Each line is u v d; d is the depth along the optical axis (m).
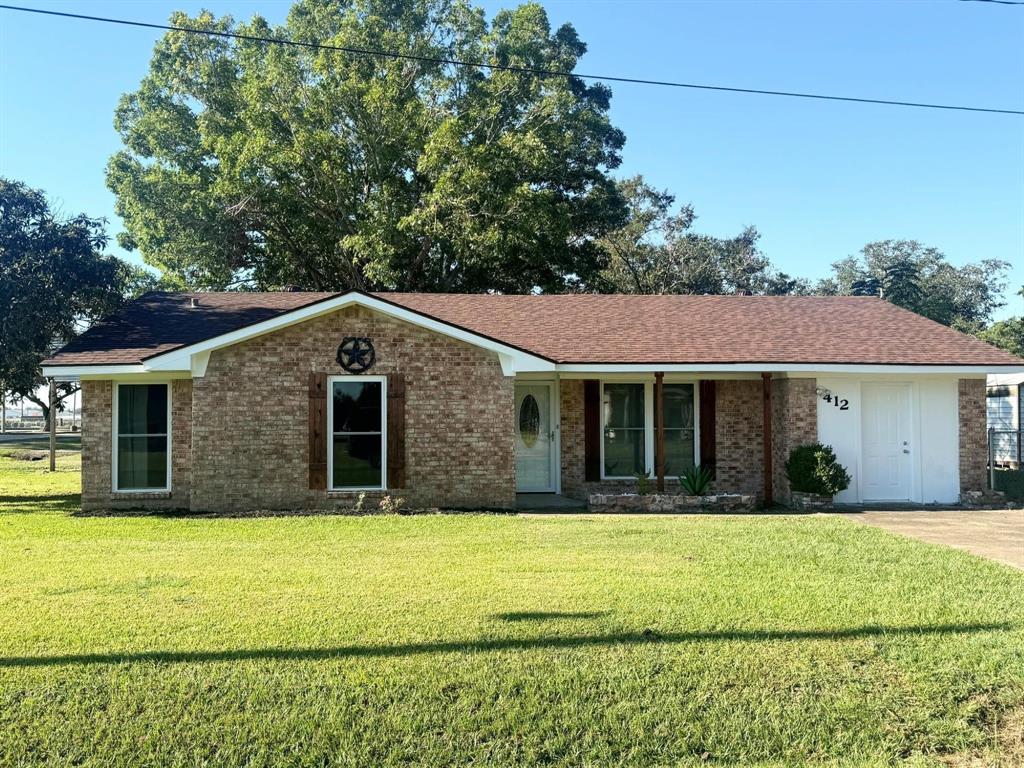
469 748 4.98
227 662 6.00
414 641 6.43
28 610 7.24
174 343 15.46
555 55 33.84
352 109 30.97
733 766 4.84
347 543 10.68
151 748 4.94
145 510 14.56
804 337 16.89
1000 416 26.66
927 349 16.36
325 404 14.12
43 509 15.16
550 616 7.06
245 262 34.84
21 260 18.53
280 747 4.97
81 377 14.98
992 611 7.28
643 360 15.31
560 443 16.66
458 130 29.41
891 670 5.93
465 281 33.69
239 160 29.73
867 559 9.61
